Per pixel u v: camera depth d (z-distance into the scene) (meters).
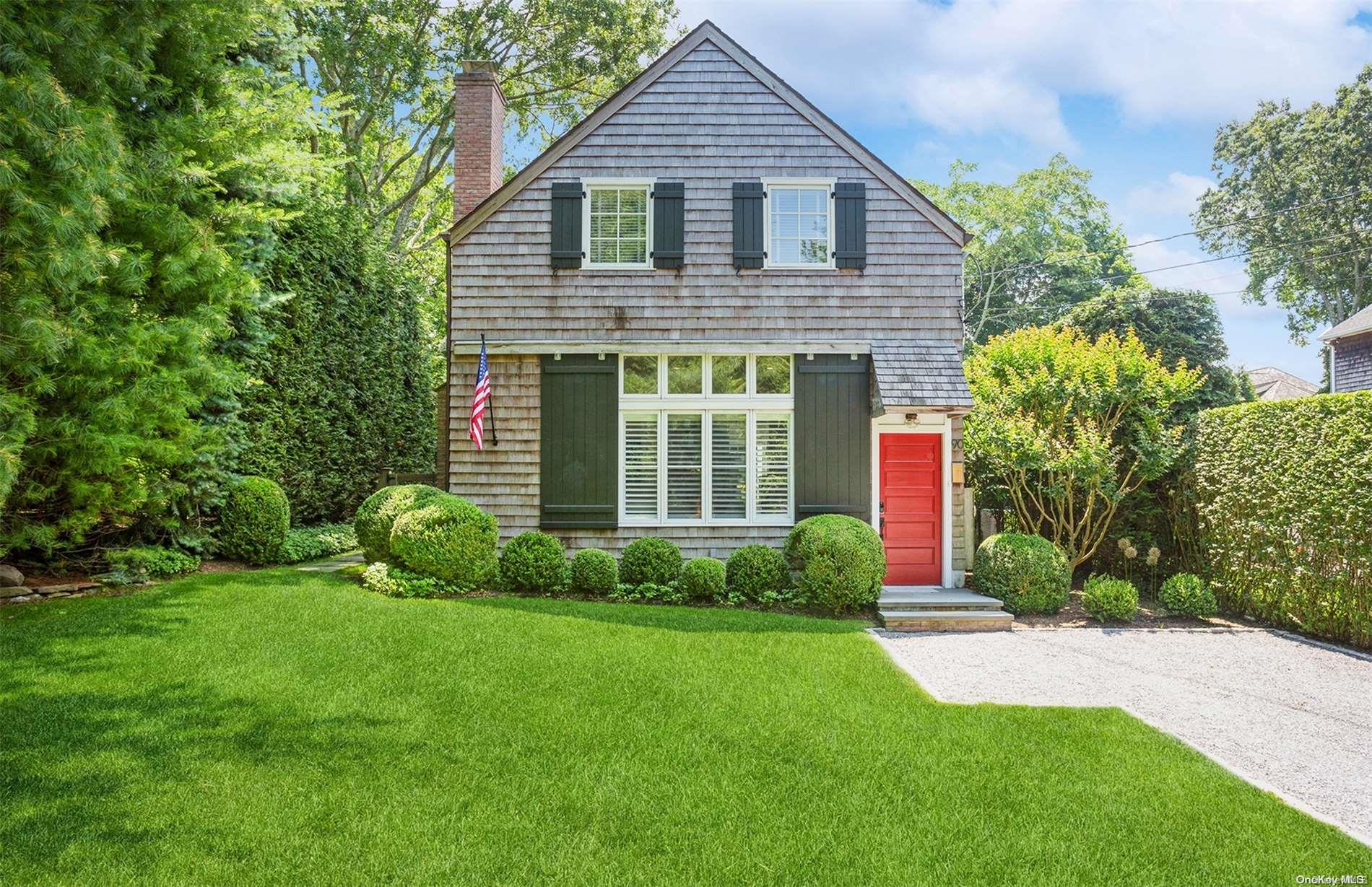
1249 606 9.33
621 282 10.79
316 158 10.22
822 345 10.73
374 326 15.13
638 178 10.86
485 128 11.76
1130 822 4.00
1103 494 10.07
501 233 10.82
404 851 3.54
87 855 3.40
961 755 4.83
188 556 9.32
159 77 7.88
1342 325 23.67
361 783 4.20
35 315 5.96
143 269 7.43
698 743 4.89
